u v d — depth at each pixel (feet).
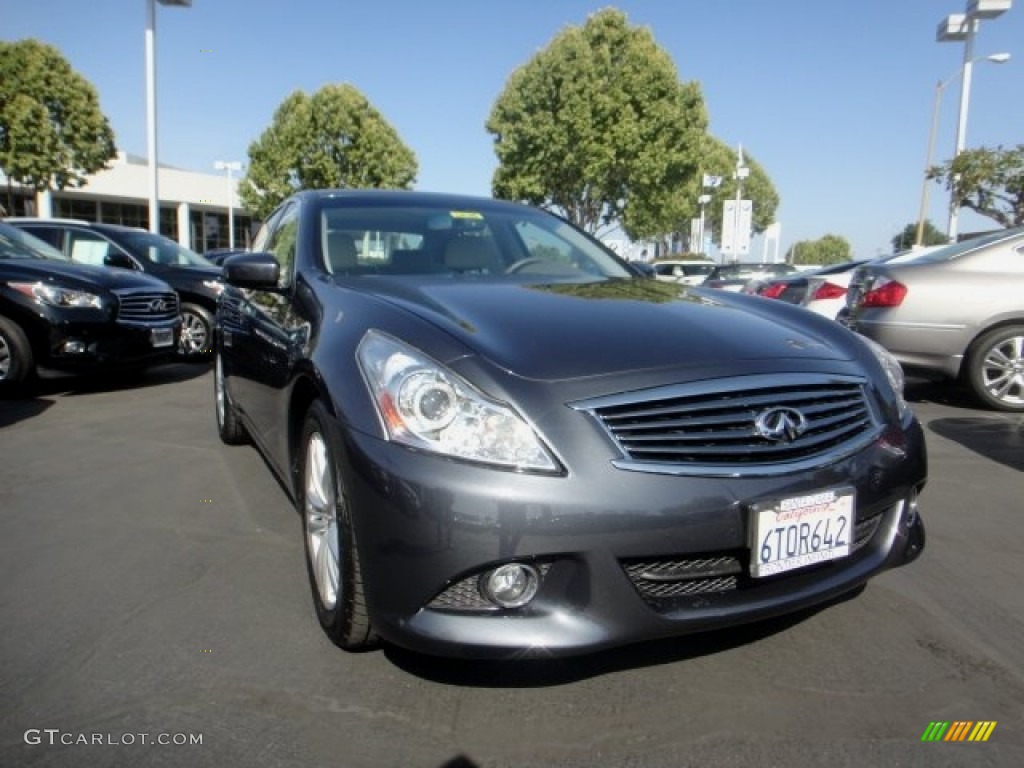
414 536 6.36
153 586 9.36
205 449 15.80
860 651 7.88
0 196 105.19
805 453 7.05
